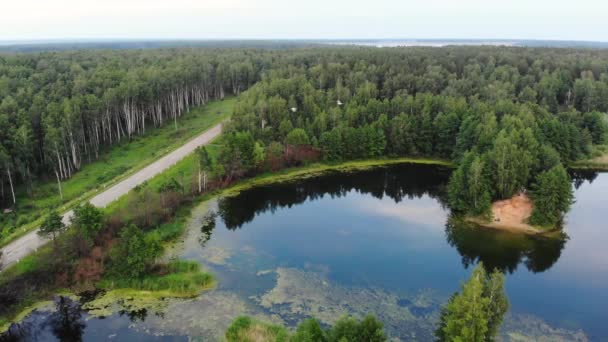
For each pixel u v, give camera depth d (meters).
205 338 47.34
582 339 48.31
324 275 61.41
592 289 58.78
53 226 58.91
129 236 57.91
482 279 42.06
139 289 56.09
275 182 101.50
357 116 120.88
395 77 144.38
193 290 56.06
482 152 98.25
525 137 92.56
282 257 66.62
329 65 152.00
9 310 51.78
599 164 112.88
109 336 47.69
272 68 178.38
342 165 113.44
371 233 76.69
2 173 79.31
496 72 154.88
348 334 38.22
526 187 85.31
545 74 154.25
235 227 78.31
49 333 48.75
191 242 70.69
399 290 57.88
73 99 104.50
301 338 37.53
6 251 60.25
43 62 153.25
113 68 148.88
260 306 53.41
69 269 57.88
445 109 121.44
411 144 117.94
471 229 77.56
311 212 87.75
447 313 47.69
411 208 89.38
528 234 75.19
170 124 136.50
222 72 177.00
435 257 67.62
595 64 168.12
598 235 75.25
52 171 93.50
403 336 48.25
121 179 88.38
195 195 87.94
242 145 98.06
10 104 97.25
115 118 119.38
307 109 122.56
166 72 143.00
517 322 51.12
